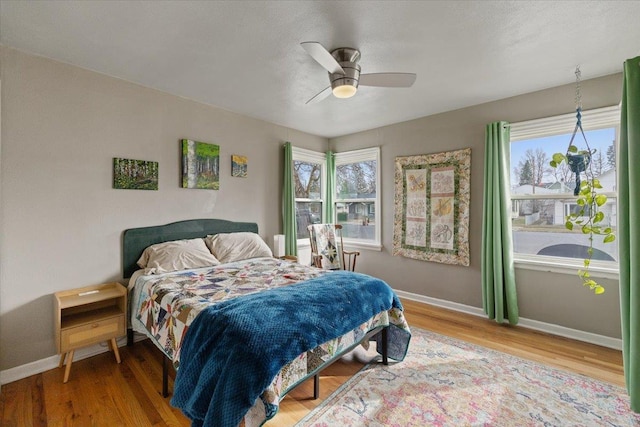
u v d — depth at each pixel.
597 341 2.59
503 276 3.02
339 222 4.80
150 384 2.04
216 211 3.38
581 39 2.01
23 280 2.14
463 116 3.39
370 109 3.45
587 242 2.71
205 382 1.32
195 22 1.83
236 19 1.80
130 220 2.70
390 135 4.08
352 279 2.20
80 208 2.41
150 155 2.83
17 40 2.01
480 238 3.29
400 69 2.45
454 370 2.18
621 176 1.78
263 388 1.27
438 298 3.63
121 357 2.41
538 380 2.04
